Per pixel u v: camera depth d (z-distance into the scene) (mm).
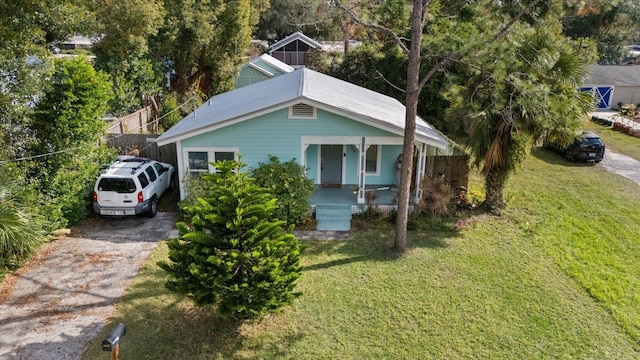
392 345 8492
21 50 11977
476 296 10203
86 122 12922
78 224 13594
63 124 12250
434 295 10188
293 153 14281
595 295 10391
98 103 13219
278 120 13867
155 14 24672
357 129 14070
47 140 12266
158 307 9500
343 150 15961
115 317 9102
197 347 8320
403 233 12180
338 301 9875
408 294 10203
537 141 14609
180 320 9086
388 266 11484
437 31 17734
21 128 11648
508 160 14492
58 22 12633
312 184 14109
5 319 8914
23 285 10164
